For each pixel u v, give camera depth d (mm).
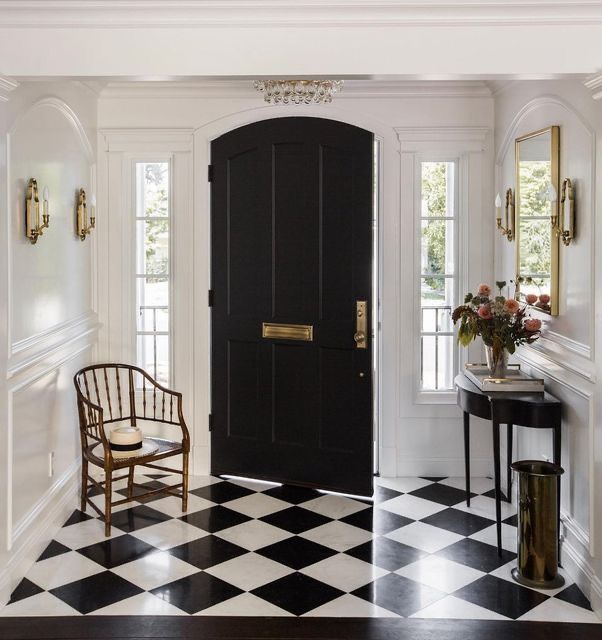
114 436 4559
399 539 4348
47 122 4227
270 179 5176
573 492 3951
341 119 5234
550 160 4117
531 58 3307
